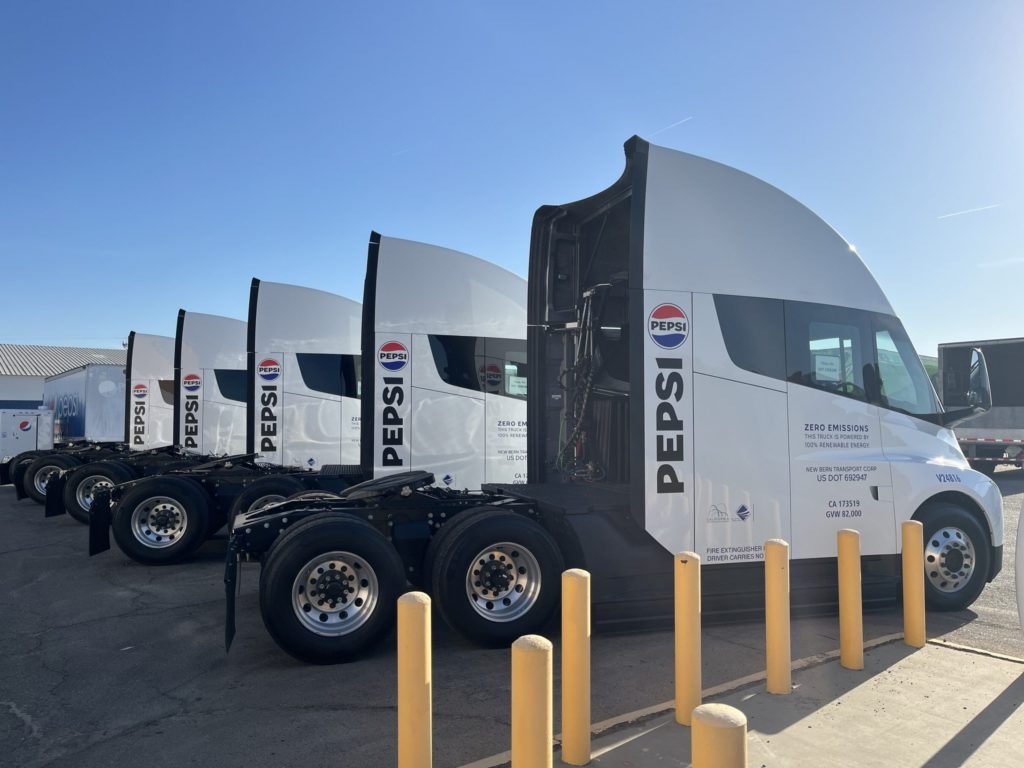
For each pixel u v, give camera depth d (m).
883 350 6.35
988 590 7.31
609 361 6.75
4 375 40.31
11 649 5.59
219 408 14.47
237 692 4.62
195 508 9.08
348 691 4.61
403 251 8.75
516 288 9.35
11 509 14.86
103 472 12.25
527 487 6.77
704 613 5.54
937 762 3.38
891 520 6.07
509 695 4.49
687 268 5.63
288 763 3.62
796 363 5.89
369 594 5.20
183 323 14.40
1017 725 3.77
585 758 3.38
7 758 3.74
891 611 6.38
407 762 2.92
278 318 11.52
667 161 5.74
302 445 11.44
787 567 4.26
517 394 9.14
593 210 6.91
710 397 5.59
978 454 18.39
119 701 4.50
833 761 3.39
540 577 5.46
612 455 6.66
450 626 5.40
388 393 8.53
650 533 5.39
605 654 5.18
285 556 5.03
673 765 3.37
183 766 3.61
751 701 4.10
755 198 6.00
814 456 5.89
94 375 20.06
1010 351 17.56
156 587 7.76
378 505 5.83
